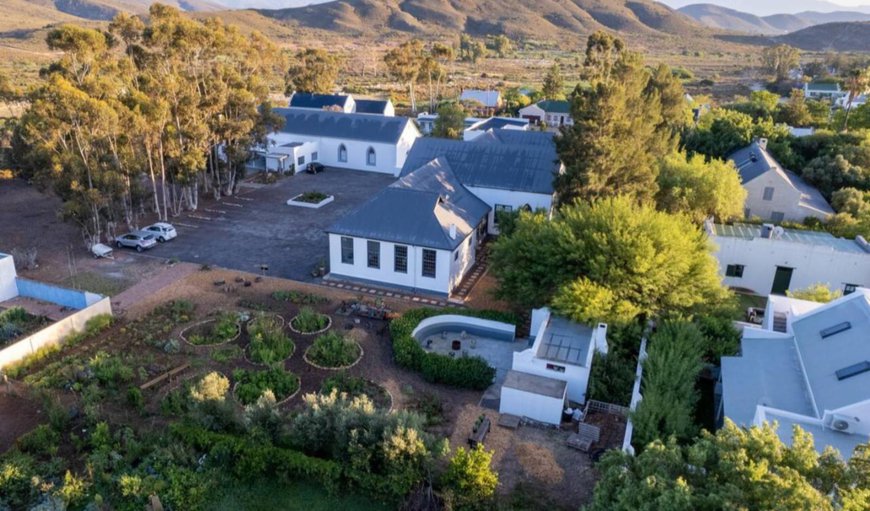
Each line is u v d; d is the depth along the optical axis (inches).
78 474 879.7
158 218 2055.9
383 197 1596.9
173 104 1969.7
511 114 4212.6
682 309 1218.6
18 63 5856.3
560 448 942.4
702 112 3550.7
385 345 1266.0
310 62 4505.4
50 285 1424.7
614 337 1170.0
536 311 1259.8
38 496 834.8
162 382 1111.0
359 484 848.9
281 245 1843.0
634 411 931.3
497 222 1868.8
